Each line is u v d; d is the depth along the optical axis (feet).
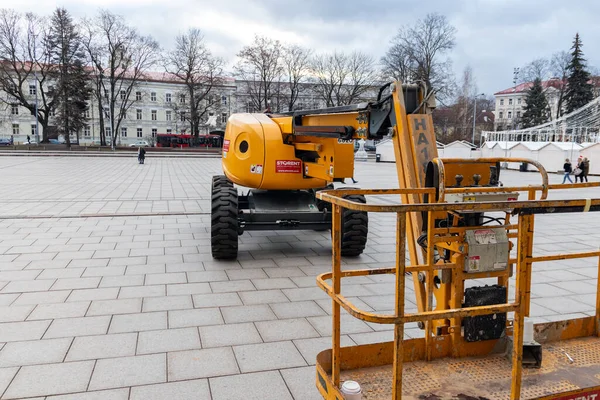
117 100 222.48
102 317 15.85
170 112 240.94
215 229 22.11
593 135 124.36
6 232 28.43
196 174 76.02
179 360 12.96
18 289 18.37
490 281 20.12
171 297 17.93
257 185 23.94
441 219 10.99
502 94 289.33
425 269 9.74
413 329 15.20
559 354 10.02
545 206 7.64
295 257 24.13
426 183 11.23
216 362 12.89
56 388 11.38
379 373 9.16
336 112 17.21
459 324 9.93
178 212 36.81
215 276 20.65
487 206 7.35
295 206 24.90
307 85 201.67
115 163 104.88
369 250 26.14
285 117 23.63
